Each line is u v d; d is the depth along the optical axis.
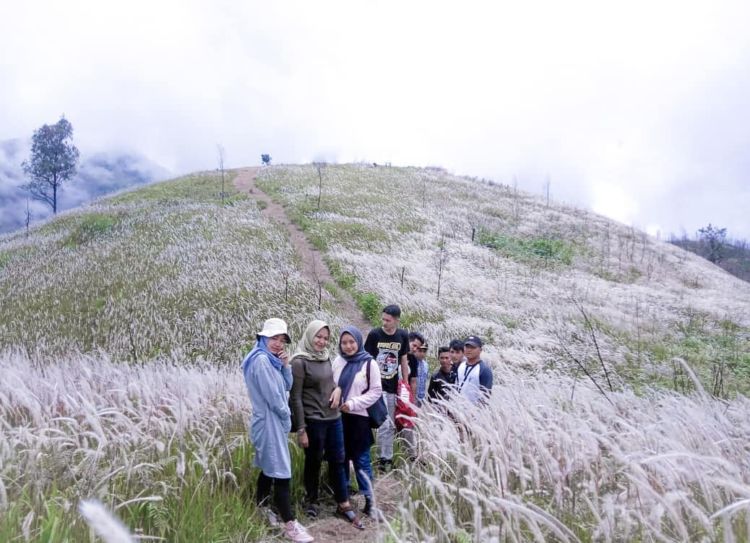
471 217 35.84
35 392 5.68
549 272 25.39
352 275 20.89
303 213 31.31
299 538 4.16
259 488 4.55
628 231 39.94
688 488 2.95
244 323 16.36
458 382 5.97
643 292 23.42
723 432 4.28
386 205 35.53
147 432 4.50
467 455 3.50
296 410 4.71
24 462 3.64
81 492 3.37
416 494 3.97
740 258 67.00
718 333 17.36
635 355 13.97
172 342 14.95
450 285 20.58
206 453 4.32
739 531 2.57
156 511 3.49
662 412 5.02
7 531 2.73
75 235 30.48
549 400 5.81
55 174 63.66
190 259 22.55
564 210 45.19
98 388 6.56
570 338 15.22
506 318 17.38
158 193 42.50
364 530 4.59
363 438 5.05
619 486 3.25
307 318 16.59
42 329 16.61
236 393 6.26
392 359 6.35
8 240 36.16
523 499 3.26
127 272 21.72
